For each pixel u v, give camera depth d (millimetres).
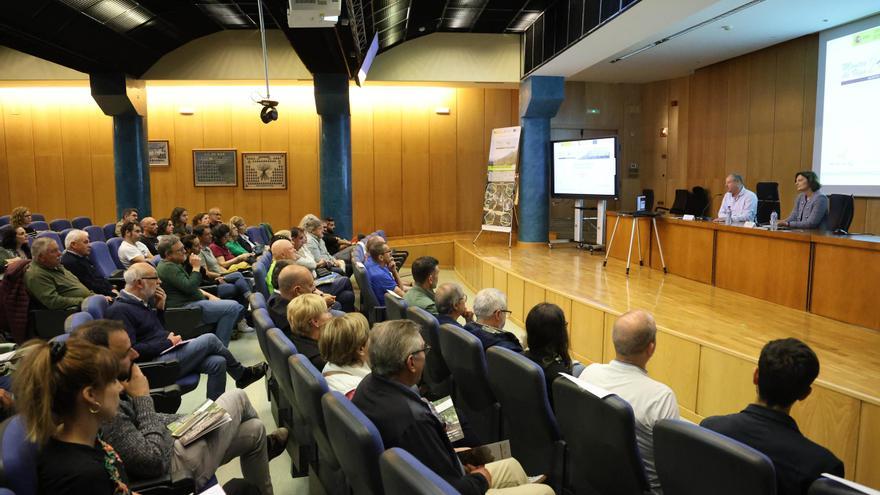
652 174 11500
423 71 9188
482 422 2898
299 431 2496
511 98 11234
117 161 8758
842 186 7629
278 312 3650
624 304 4863
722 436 1595
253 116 10273
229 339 4859
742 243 5355
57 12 5801
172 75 8688
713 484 1599
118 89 8211
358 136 10570
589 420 2031
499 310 3172
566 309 5293
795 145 8375
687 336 3871
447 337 2896
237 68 8734
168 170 10250
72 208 10477
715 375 3650
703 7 5258
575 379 2152
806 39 8094
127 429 2055
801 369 1825
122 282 5277
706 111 10164
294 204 10484
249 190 10391
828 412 2988
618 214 7328
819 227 5387
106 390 1597
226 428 2320
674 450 1696
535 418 2352
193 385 3375
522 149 9336
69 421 1567
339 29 5625
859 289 4215
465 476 1918
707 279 5863
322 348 2537
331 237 7992
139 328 3328
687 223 6164
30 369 1529
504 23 8609
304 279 3709
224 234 6676
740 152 9398
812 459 1724
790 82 8406
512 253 8484
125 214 7391
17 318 4023
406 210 10922
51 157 10375
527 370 2291
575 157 8805
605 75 10719
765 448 1785
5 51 8672
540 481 2404
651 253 6906
